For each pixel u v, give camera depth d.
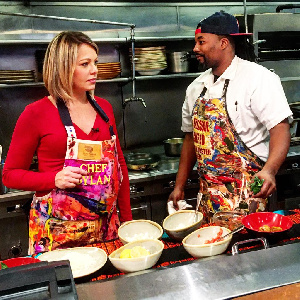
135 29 3.68
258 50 3.61
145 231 1.58
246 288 0.96
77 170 1.70
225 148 2.20
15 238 2.88
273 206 3.49
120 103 3.74
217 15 2.13
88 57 1.69
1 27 3.27
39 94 3.46
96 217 1.84
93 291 0.98
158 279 1.01
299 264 1.05
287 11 4.15
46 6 3.37
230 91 2.17
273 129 2.06
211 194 2.29
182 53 3.41
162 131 3.95
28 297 0.81
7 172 1.77
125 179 2.06
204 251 1.28
